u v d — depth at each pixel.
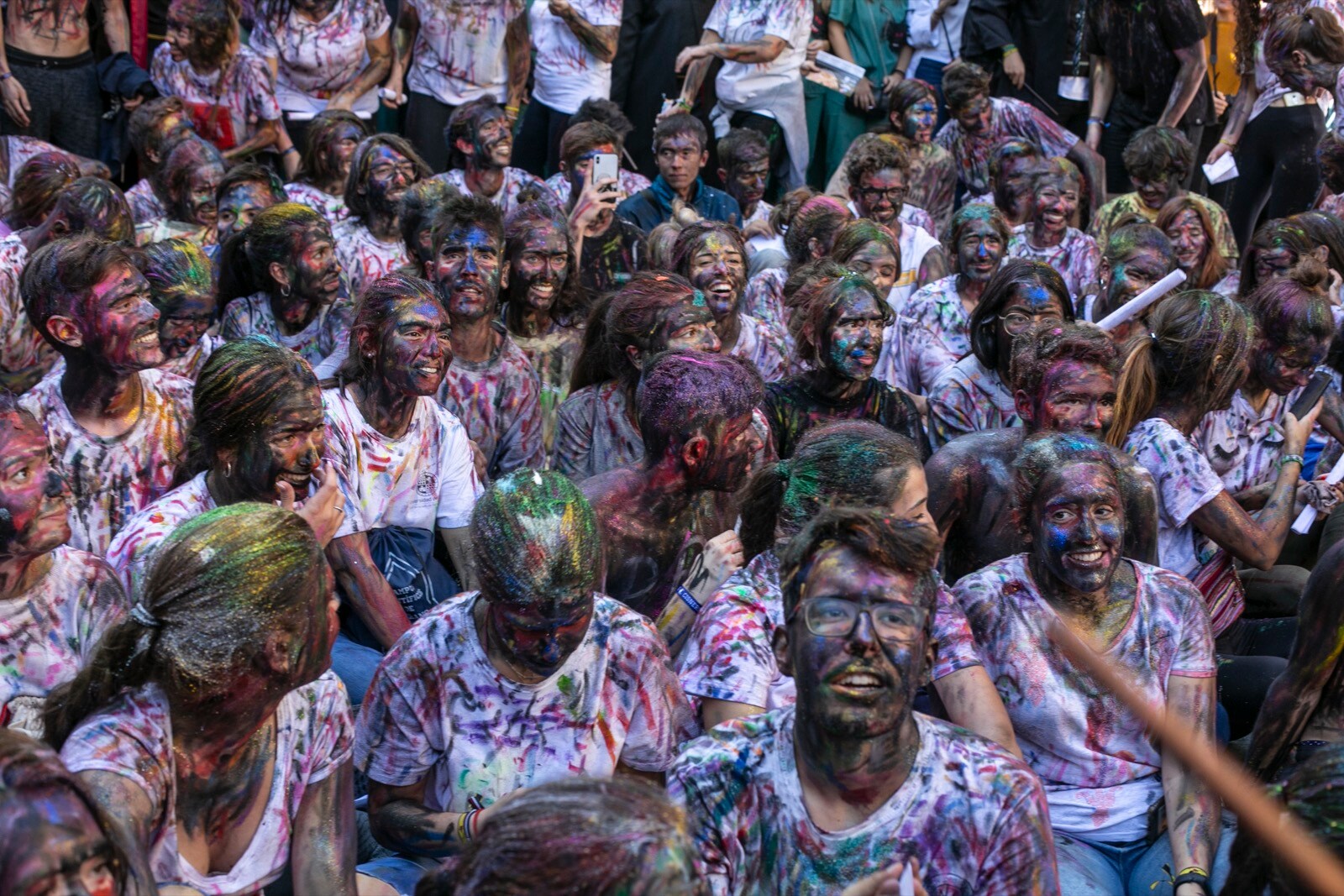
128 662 2.11
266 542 2.13
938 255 6.62
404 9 7.98
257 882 2.29
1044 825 2.08
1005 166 7.12
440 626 2.59
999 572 2.94
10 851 1.56
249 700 2.14
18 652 2.63
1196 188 8.66
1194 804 2.77
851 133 8.64
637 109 8.70
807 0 8.25
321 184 6.74
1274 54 7.79
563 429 4.10
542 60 8.08
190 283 4.22
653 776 2.67
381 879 2.62
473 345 4.50
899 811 2.07
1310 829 1.81
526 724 2.57
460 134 6.65
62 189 5.22
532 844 1.40
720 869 2.12
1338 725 2.95
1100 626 2.88
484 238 4.41
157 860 2.15
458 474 3.92
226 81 7.50
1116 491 2.80
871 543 2.02
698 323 3.90
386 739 2.60
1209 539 3.73
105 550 3.53
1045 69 8.55
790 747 2.13
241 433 3.04
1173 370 3.79
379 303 3.67
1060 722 2.87
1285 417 4.07
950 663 2.77
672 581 3.32
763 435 3.82
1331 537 4.02
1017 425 4.16
